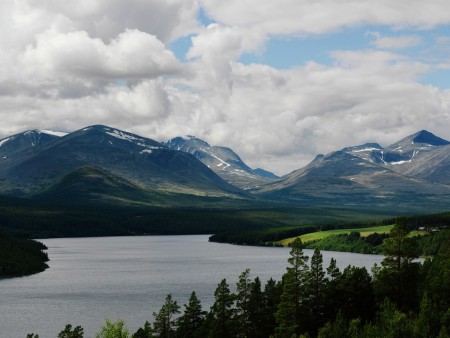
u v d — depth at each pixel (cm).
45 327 18238
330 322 12675
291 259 13388
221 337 13025
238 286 13875
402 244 13662
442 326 10906
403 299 13488
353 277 13600
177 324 14300
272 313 13738
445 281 12988
